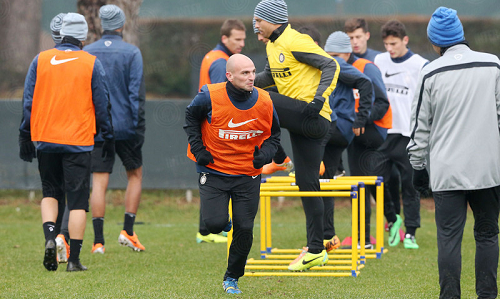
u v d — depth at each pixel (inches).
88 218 1315.2
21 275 729.0
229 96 582.2
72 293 631.2
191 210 1419.8
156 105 1406.3
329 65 666.2
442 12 567.5
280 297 611.2
